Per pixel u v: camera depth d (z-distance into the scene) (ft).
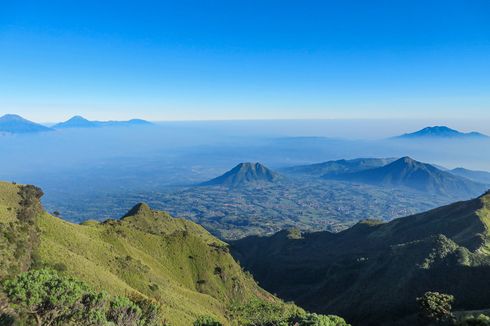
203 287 452.76
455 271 397.19
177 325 258.98
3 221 264.72
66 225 355.77
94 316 143.64
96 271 282.77
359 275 522.06
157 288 339.36
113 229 457.68
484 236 492.54
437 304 230.68
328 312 453.99
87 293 156.87
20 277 139.44
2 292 139.44
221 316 363.35
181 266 467.11
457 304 354.54
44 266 242.37
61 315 142.72
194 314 316.60
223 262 508.12
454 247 443.73
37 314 137.80
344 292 502.79
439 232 600.39
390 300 399.85
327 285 554.05
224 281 480.64
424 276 410.31
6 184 333.01
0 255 221.46
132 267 354.13
